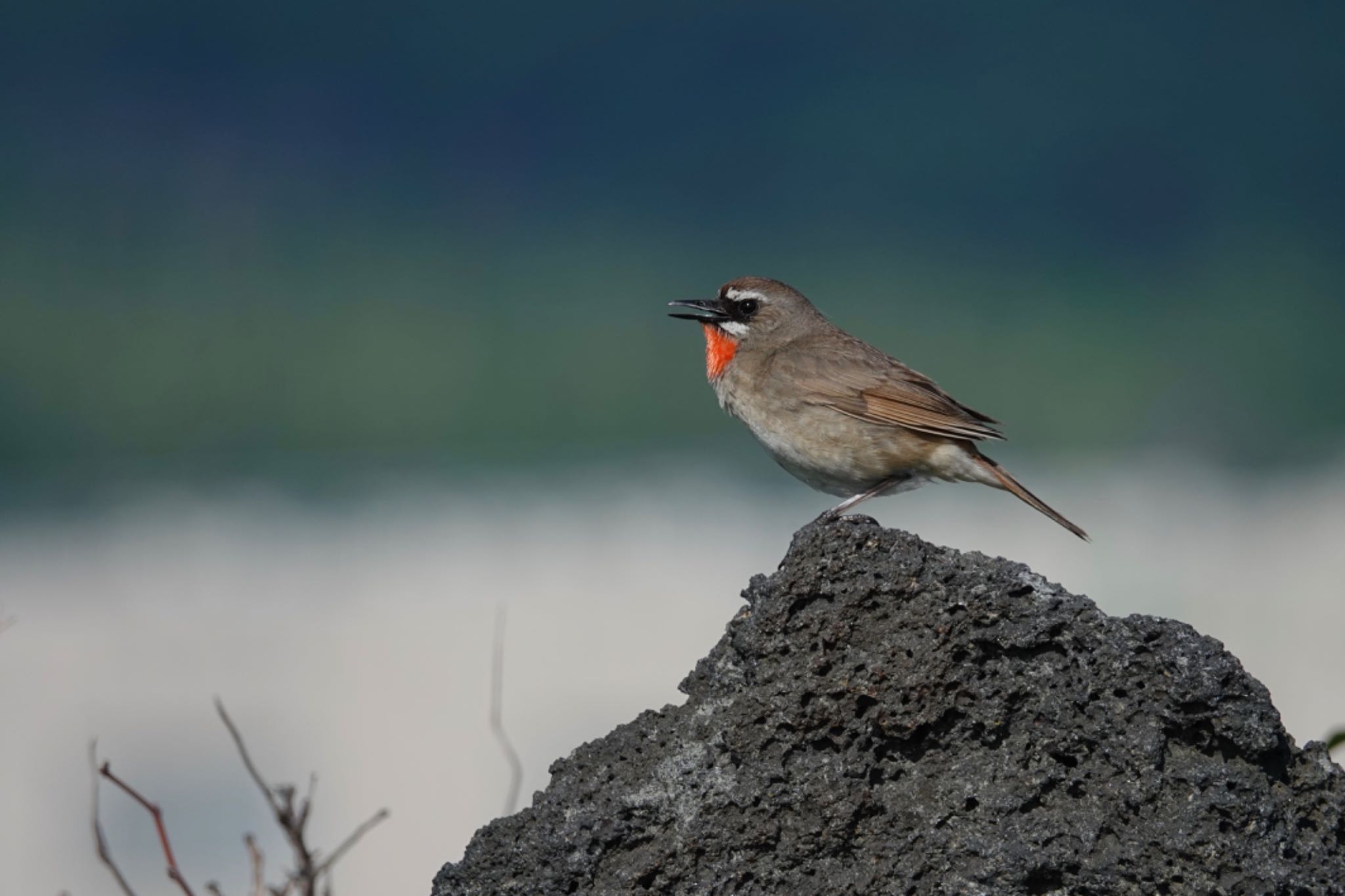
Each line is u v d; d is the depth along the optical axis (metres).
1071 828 5.52
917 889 5.55
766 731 5.70
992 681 5.65
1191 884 5.45
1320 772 5.61
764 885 5.61
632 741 5.88
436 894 5.75
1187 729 5.57
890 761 5.70
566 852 5.66
